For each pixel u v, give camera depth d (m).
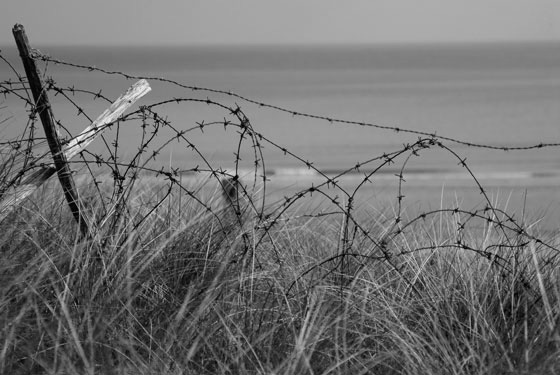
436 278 16.73
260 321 14.55
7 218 16.64
